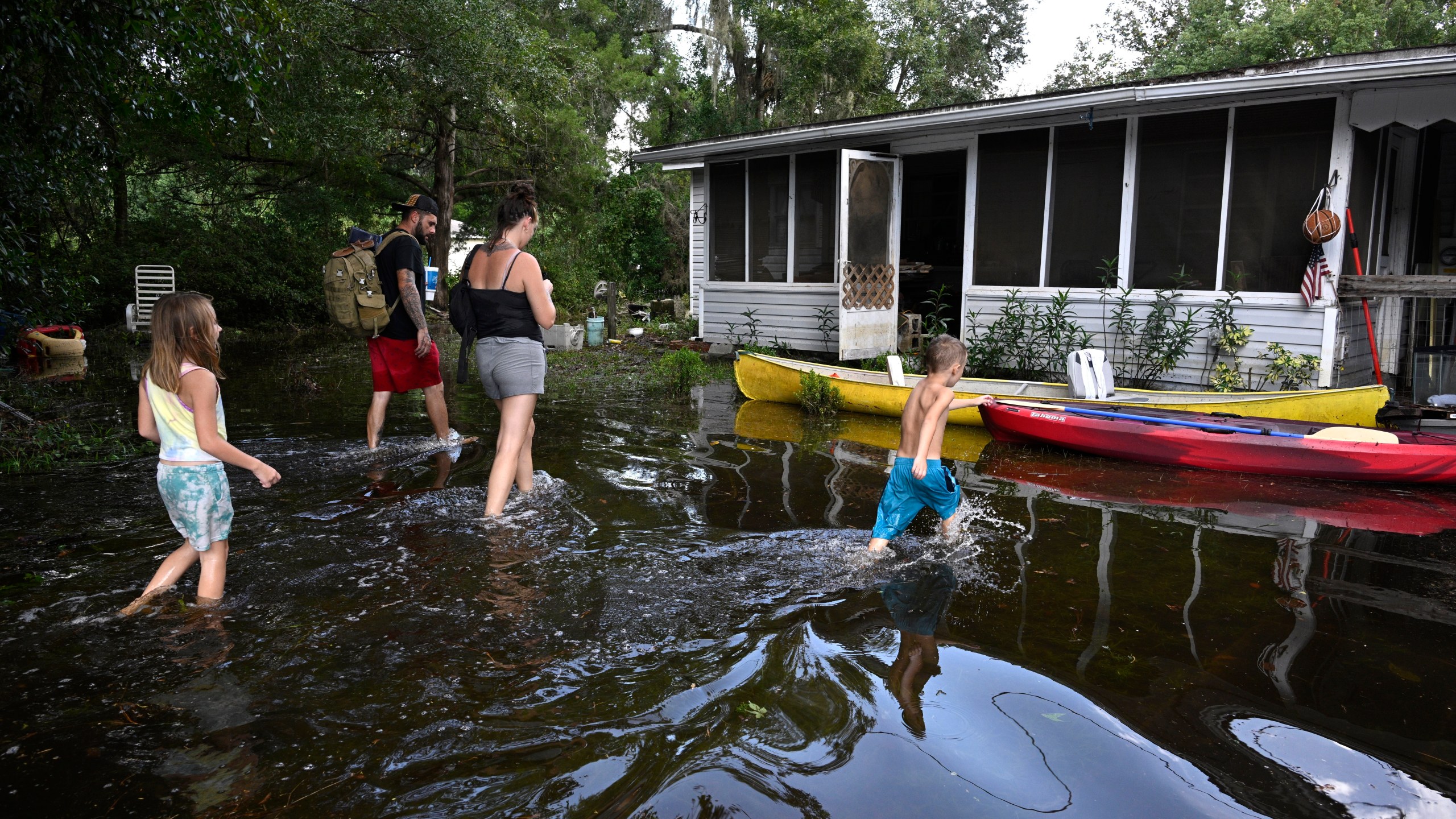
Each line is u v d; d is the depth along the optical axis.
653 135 29.84
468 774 2.30
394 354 6.27
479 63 16.64
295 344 15.57
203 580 3.46
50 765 2.34
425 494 5.12
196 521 3.35
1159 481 5.67
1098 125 8.98
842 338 10.45
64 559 3.97
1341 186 7.61
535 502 5.00
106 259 17.12
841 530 4.50
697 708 2.66
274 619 3.32
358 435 6.97
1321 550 4.22
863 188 10.51
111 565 3.90
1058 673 2.90
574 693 2.76
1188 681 2.85
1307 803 2.18
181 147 17.70
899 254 11.15
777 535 4.39
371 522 4.57
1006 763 2.36
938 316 12.35
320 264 20.33
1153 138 8.63
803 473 5.77
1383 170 8.45
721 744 2.46
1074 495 5.30
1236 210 8.23
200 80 8.52
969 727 2.55
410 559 4.00
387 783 2.26
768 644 3.12
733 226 12.52
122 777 2.28
